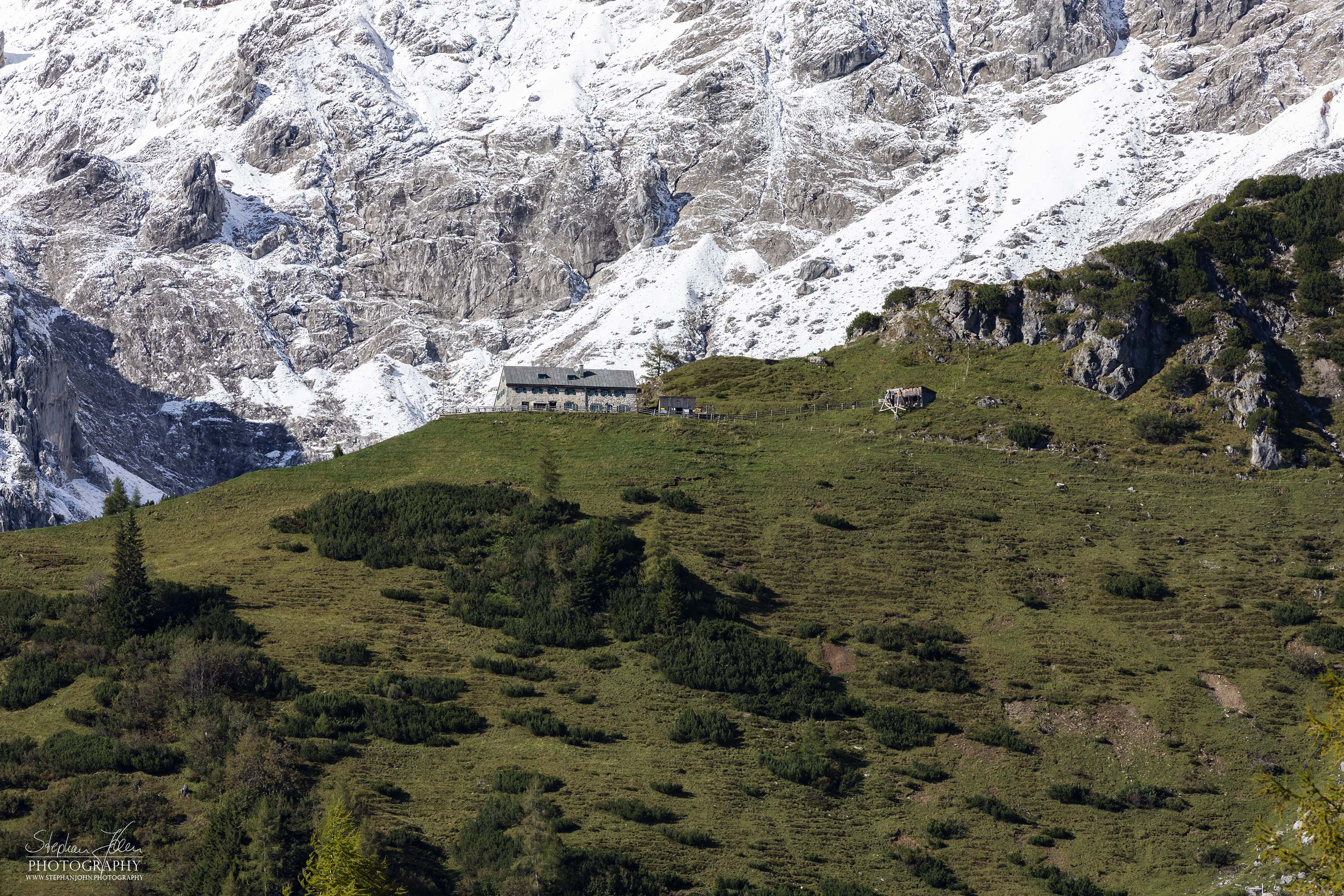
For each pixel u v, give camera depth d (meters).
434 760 168.62
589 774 169.38
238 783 150.75
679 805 164.88
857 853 160.75
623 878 143.12
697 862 151.38
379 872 122.94
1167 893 156.62
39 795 150.62
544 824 149.38
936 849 164.00
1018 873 160.00
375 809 154.00
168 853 139.50
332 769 161.75
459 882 139.50
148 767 156.25
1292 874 84.94
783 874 152.75
